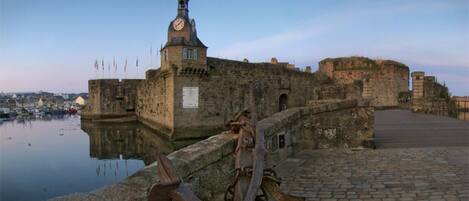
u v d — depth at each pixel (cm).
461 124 1686
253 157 409
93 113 6506
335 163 832
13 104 15188
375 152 969
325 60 5350
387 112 2964
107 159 3491
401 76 5062
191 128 3738
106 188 362
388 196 579
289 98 4794
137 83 6506
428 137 1234
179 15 3794
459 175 700
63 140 4722
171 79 3709
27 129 6469
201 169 506
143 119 5731
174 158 481
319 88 1483
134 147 4062
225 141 574
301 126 1016
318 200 567
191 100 3741
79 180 2647
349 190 616
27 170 2972
